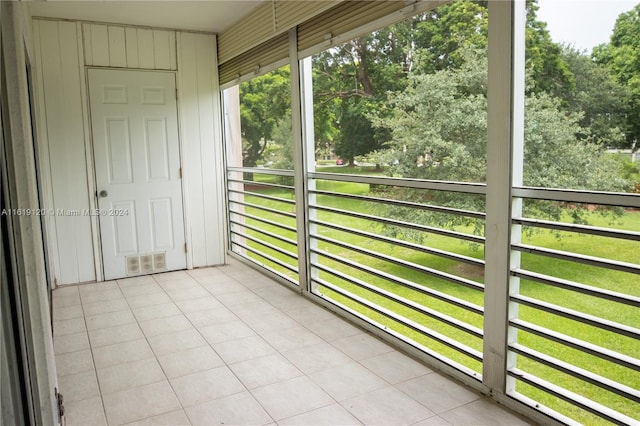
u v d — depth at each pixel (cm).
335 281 661
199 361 292
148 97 481
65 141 447
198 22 462
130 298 418
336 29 323
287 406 238
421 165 635
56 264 453
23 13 288
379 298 615
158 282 467
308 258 403
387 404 238
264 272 489
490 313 235
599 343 409
